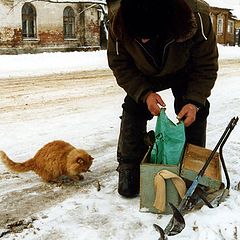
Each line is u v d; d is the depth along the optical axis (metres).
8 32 27.70
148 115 4.09
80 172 4.41
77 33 31.98
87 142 6.28
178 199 3.65
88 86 12.35
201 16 3.58
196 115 4.04
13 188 4.46
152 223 3.59
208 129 6.99
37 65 18.53
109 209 3.90
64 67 18.23
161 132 3.70
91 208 3.93
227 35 52.47
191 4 3.56
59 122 7.56
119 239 3.39
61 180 4.62
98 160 5.43
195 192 3.63
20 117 7.94
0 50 27.34
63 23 30.98
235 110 8.62
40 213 3.88
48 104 9.36
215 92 10.98
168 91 10.88
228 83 12.86
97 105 9.28
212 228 3.38
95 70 17.39
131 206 3.94
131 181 4.09
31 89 11.66
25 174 4.85
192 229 3.38
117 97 10.39
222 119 7.77
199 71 3.81
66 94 10.81
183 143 3.71
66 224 3.65
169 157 3.69
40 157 4.51
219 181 3.63
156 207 3.64
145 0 3.14
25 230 3.57
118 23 3.36
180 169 3.62
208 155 4.00
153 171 3.67
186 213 3.59
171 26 3.20
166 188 3.65
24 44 28.61
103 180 4.66
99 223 3.64
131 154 4.06
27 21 29.02
